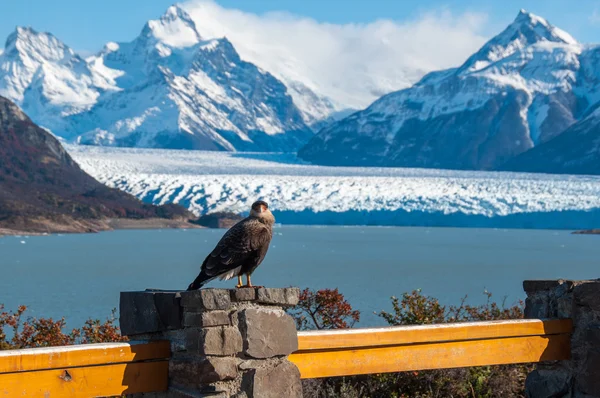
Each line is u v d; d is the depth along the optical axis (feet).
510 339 22.97
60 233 512.63
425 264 243.19
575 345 23.90
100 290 159.02
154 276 196.95
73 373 16.99
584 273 211.41
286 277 187.21
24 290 159.12
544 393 24.94
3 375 16.12
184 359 17.92
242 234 18.45
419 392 29.73
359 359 20.29
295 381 18.53
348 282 171.22
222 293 17.53
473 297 134.51
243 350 17.87
